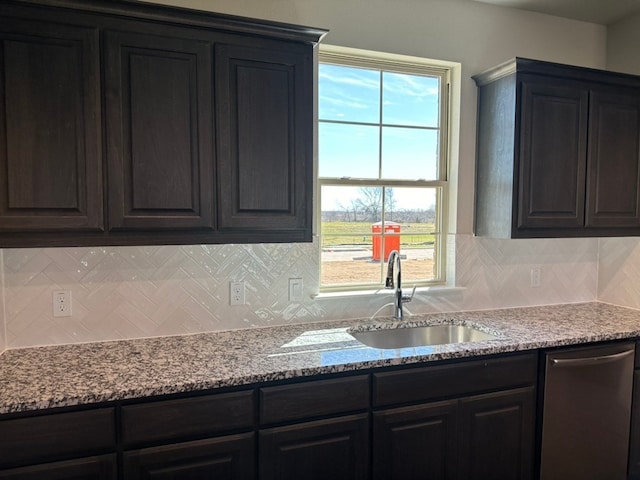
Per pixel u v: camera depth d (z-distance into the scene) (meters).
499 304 2.75
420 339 2.43
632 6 2.64
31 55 1.58
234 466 1.62
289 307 2.31
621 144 2.53
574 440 2.17
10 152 1.57
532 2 2.60
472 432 1.98
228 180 1.84
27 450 1.40
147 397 1.51
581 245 2.95
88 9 1.61
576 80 2.41
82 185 1.65
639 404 2.34
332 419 1.75
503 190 2.41
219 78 1.80
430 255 2.69
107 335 2.02
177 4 2.06
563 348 2.13
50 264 1.93
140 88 1.70
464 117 2.60
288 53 1.90
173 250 2.10
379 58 2.47
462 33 2.57
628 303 2.80
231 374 1.62
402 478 1.87
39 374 1.61
